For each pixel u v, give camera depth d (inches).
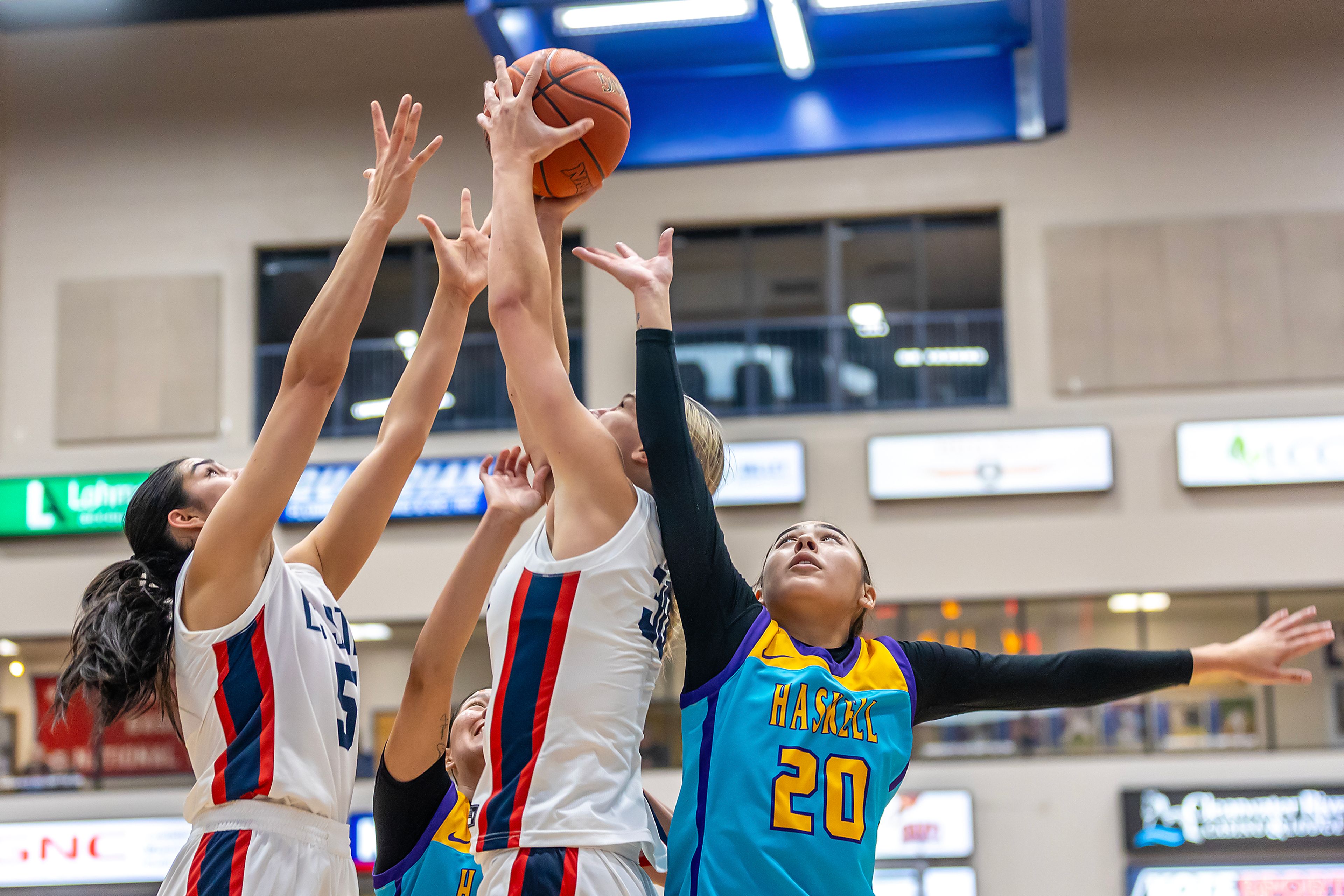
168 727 509.4
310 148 559.8
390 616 510.0
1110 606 495.2
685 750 90.2
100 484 540.7
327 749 93.4
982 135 386.0
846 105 397.1
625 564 87.7
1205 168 520.4
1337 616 483.8
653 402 89.5
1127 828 470.0
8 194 569.6
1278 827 464.8
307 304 555.8
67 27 566.6
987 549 499.2
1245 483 493.7
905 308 527.2
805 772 86.9
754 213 530.3
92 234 563.8
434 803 128.3
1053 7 337.4
